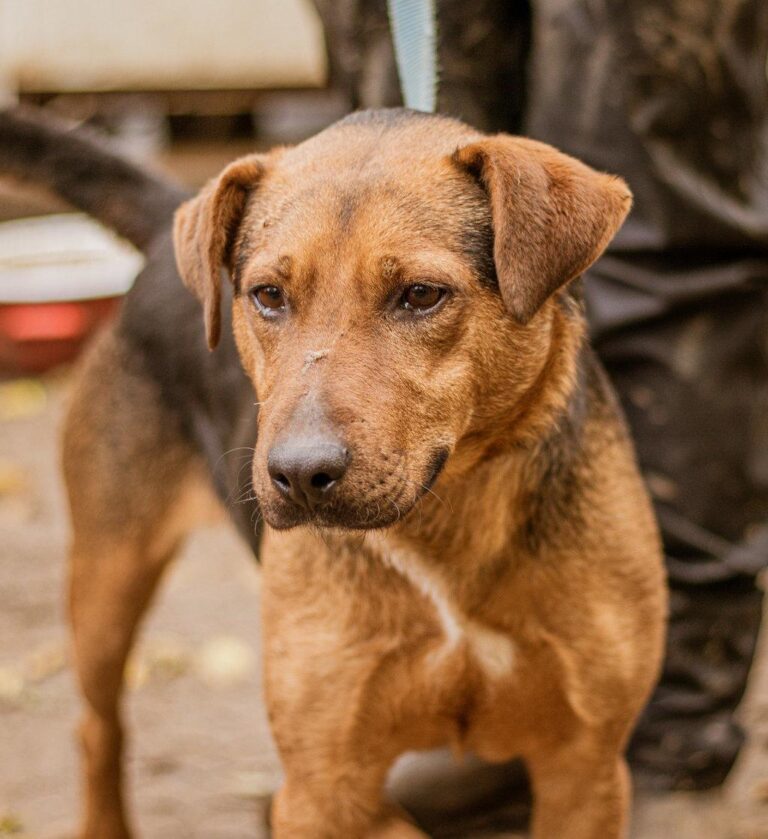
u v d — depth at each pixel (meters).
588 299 3.74
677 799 3.91
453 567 3.03
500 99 3.86
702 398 3.68
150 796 4.38
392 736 3.24
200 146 10.99
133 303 4.13
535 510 3.01
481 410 2.88
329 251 2.75
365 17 3.83
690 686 3.88
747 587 3.85
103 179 4.36
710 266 3.62
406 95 3.45
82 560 4.15
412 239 2.75
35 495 7.16
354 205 2.78
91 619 4.12
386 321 2.74
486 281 2.83
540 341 2.91
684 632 3.83
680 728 3.91
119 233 4.38
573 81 3.62
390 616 3.06
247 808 4.29
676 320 3.66
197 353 3.83
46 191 4.41
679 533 3.75
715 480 3.72
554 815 3.34
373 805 3.28
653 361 3.69
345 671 3.10
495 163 2.77
